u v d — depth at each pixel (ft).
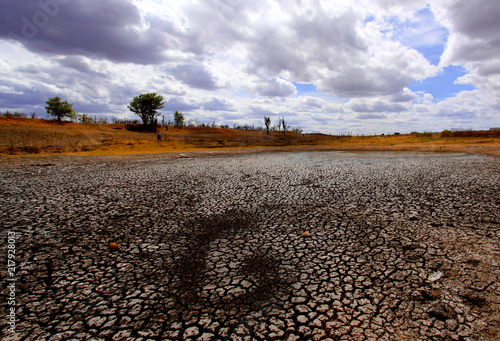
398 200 19.60
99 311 7.71
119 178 31.48
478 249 11.10
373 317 7.26
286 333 6.73
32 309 7.79
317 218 15.88
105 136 103.81
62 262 10.67
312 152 82.02
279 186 26.03
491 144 86.58
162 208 18.49
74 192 23.59
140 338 6.64
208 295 8.42
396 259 10.48
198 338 6.60
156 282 9.22
